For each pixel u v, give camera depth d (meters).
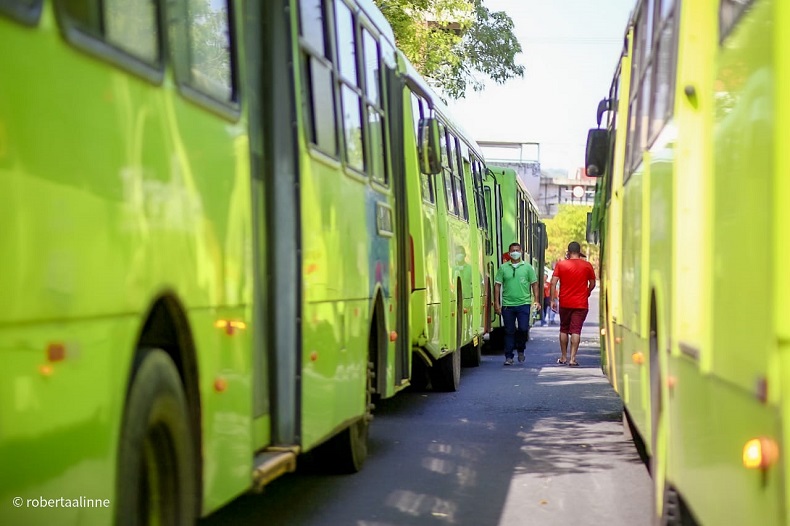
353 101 10.52
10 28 3.90
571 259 26.53
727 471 5.02
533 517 9.41
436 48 30.30
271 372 7.90
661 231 7.80
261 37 8.02
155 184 5.32
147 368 5.21
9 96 3.85
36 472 4.01
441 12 30.58
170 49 5.69
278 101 8.02
